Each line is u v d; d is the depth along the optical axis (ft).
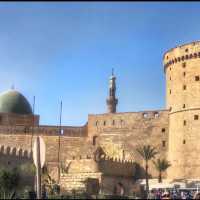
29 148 361.92
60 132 367.25
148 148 318.65
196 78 326.85
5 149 328.70
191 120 324.19
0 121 392.68
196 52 327.06
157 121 343.67
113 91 397.39
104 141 357.20
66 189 270.67
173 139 331.98
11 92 418.92
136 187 312.91
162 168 316.40
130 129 350.84
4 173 213.25
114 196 191.11
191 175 317.42
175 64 338.34
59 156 358.84
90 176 299.79
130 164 330.95
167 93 346.95
